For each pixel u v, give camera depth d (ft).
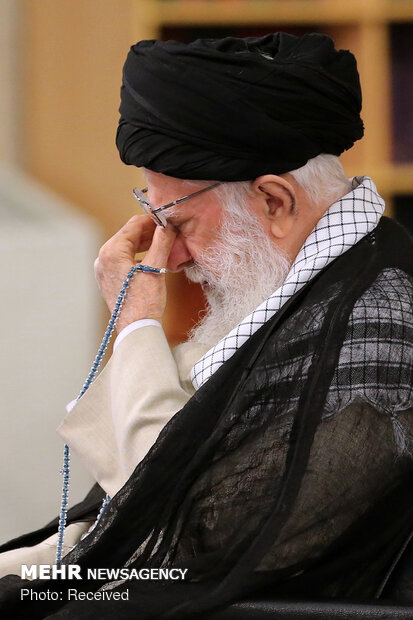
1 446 42.68
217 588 15.42
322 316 17.04
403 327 17.06
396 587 16.83
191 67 18.25
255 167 18.43
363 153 44.52
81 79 46.83
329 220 18.62
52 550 20.89
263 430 16.34
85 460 19.31
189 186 18.89
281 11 43.24
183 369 19.45
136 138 18.81
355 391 16.46
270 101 18.10
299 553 15.70
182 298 44.62
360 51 43.86
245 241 19.06
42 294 43.16
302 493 15.84
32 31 46.65
